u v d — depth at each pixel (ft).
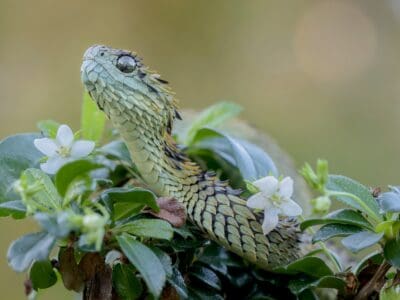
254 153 2.07
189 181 2.01
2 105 4.40
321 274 1.98
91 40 4.62
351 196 1.93
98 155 2.04
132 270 1.95
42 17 4.58
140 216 1.94
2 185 1.96
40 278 1.94
